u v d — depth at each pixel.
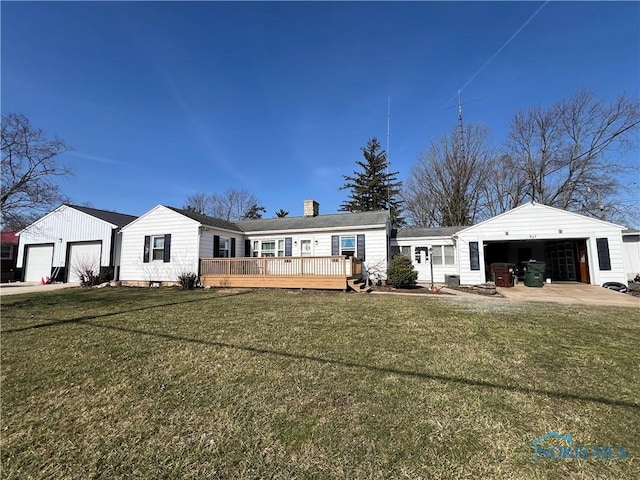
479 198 25.72
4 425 2.70
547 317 6.66
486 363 3.92
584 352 4.32
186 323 6.35
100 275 15.80
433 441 2.35
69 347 4.80
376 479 1.97
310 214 18.34
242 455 2.24
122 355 4.41
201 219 15.08
